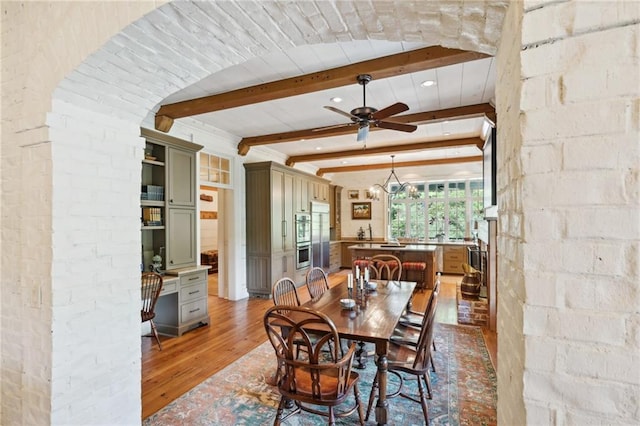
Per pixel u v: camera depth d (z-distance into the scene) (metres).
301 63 2.93
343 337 2.15
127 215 1.86
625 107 0.72
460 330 4.05
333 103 4.05
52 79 1.54
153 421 2.27
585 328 0.75
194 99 3.71
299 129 5.20
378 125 3.50
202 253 8.91
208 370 3.04
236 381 2.83
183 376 2.92
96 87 1.61
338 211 9.48
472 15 1.04
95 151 1.72
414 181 9.05
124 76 1.59
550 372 0.77
